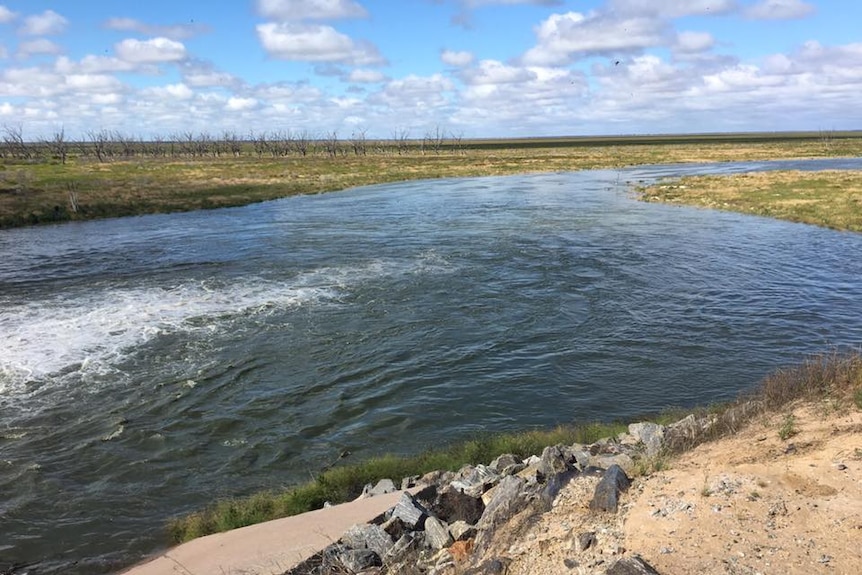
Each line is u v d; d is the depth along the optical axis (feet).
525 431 38.83
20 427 40.27
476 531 22.56
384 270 82.02
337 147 583.58
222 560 23.89
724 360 49.55
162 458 36.42
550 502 21.62
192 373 48.75
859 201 134.41
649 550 16.57
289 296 69.97
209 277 79.66
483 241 102.17
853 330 56.29
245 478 34.27
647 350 51.96
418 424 40.29
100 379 47.78
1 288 74.64
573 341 54.34
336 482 31.73
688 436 27.73
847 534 16.37
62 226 125.80
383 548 22.62
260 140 564.71
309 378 47.65
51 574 25.98
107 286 75.51
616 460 25.70
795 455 22.35
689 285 72.54
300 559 22.84
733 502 18.65
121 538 28.66
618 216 130.93
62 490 33.04
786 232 108.47
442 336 56.13
